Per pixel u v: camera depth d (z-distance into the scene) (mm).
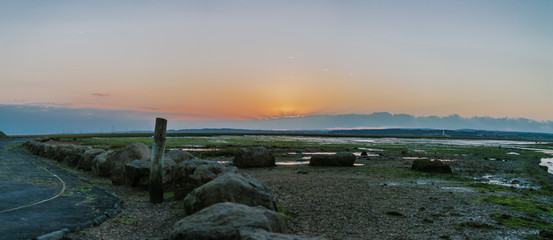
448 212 13938
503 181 26609
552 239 10406
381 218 12805
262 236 7125
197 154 45812
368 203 15328
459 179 25188
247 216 8250
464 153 59250
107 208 12273
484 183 23109
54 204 12492
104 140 92438
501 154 59812
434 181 23750
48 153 36469
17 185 16609
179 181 15211
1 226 9258
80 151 28406
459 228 11570
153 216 12148
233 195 10797
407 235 10758
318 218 12648
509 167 37594
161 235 9992
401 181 23156
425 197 17125
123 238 9492
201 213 8750
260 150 33031
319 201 15523
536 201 17172
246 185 11188
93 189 16125
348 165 33406
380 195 17312
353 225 11820
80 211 11594
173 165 18547
